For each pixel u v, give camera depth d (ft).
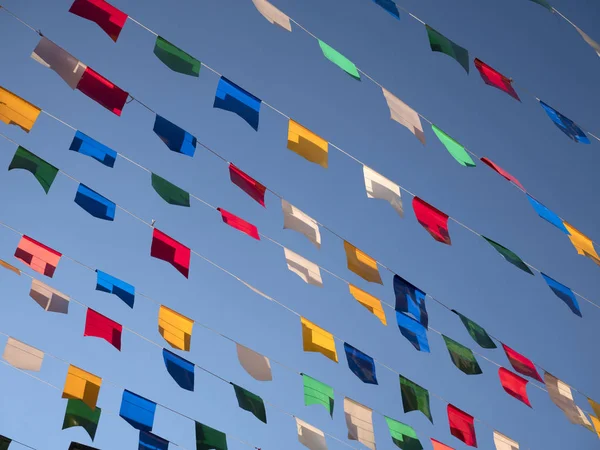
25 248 10.46
